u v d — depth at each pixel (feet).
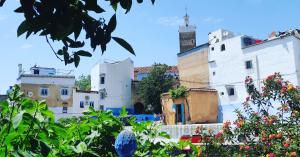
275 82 27.73
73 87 174.19
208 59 142.61
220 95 133.59
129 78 191.62
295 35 110.73
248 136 26.48
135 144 6.53
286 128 24.53
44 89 169.68
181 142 10.27
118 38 5.43
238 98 126.62
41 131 6.40
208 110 128.36
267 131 25.54
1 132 5.97
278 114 26.58
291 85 26.86
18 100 6.81
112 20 5.35
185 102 126.52
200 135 27.94
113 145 8.41
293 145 23.29
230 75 131.34
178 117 129.39
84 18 5.31
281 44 113.19
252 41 130.82
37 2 4.97
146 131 9.97
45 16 4.99
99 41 5.40
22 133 6.28
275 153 23.86
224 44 135.03
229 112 129.08
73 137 8.30
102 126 8.49
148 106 178.40
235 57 129.59
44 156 6.01
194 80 149.38
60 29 5.06
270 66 116.57
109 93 182.91
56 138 6.68
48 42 5.44
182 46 209.97
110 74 184.85
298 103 26.48
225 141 27.22
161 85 176.14
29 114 6.23
